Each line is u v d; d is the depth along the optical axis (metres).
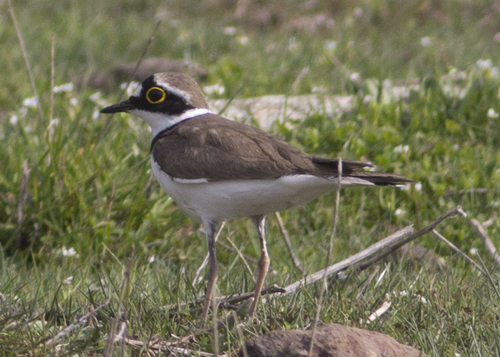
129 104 8.78
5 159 11.81
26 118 14.15
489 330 6.81
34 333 6.79
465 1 22.98
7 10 22.61
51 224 10.52
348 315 7.35
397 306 7.43
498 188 11.34
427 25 21.62
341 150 12.34
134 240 10.48
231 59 17.98
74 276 9.23
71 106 14.38
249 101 14.92
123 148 12.25
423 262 9.27
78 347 6.61
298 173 7.38
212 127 8.05
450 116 13.13
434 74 14.25
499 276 8.29
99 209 10.70
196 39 20.33
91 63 18.73
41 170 10.88
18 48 19.30
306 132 12.45
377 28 21.78
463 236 10.50
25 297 8.05
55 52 19.28
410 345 6.75
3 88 16.44
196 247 10.72
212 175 7.66
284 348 6.15
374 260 8.37
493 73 13.89
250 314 7.32
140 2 24.33
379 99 13.42
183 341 6.84
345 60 18.34
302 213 11.34
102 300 8.12
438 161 12.05
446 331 6.88
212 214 7.93
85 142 11.87
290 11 23.05
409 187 11.38
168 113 8.59
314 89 15.47
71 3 23.94
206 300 7.50
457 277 8.49
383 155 11.88
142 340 6.80
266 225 10.73
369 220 11.26
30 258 10.47
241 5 23.34
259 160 7.50
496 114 12.74
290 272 9.13
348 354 6.01
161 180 8.19
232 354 6.53
